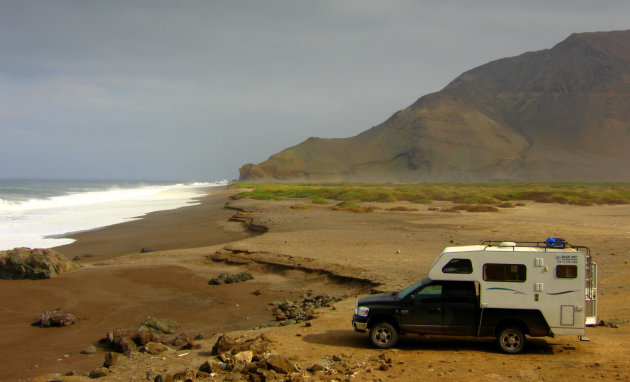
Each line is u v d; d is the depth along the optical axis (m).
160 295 18.27
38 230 38.00
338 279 19.92
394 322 10.70
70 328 14.45
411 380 8.45
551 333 10.13
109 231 38.09
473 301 10.45
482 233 32.94
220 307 16.75
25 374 10.65
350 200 78.19
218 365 9.32
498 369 9.02
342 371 9.00
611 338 11.27
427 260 22.62
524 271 10.28
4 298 17.72
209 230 38.56
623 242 28.33
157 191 135.62
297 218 44.09
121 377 9.16
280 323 13.87
